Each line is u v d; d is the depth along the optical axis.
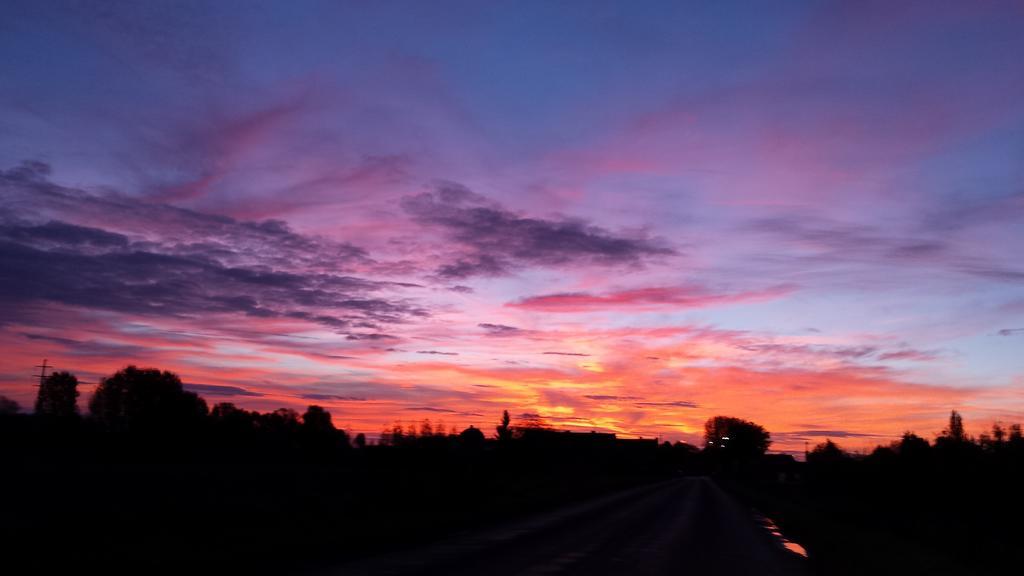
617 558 18.78
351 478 54.44
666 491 73.19
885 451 47.66
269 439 111.75
